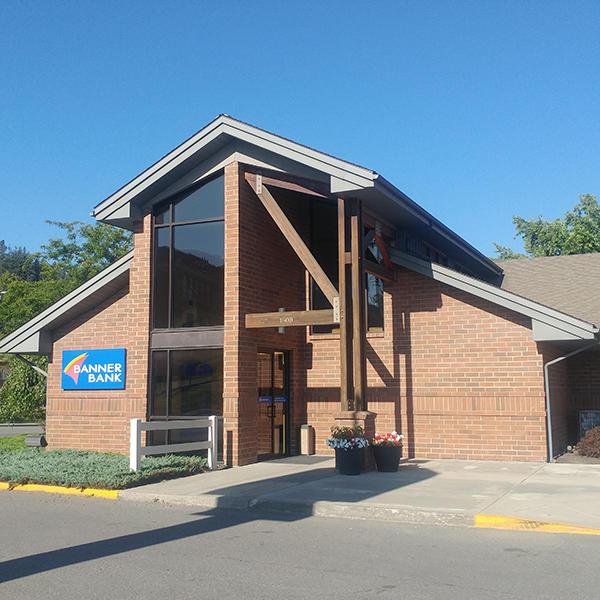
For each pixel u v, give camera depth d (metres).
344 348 13.60
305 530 8.55
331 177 13.88
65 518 9.56
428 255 18.48
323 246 17.31
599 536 8.02
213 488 11.44
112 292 17.61
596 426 16.25
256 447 14.99
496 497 10.02
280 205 16.30
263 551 7.39
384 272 15.06
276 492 10.79
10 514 9.93
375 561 6.91
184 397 15.28
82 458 14.54
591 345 14.06
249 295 15.10
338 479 12.12
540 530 8.35
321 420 16.50
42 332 18.11
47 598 5.77
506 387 14.48
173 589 5.98
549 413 14.28
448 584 6.05
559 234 41.50
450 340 15.14
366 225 14.99
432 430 15.12
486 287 14.53
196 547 7.62
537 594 5.73
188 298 15.56
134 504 10.73
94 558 7.15
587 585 5.99
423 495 10.24
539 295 18.36
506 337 14.59
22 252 122.69
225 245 14.98
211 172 15.45
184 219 15.91
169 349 15.52
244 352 14.72
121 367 17.17
